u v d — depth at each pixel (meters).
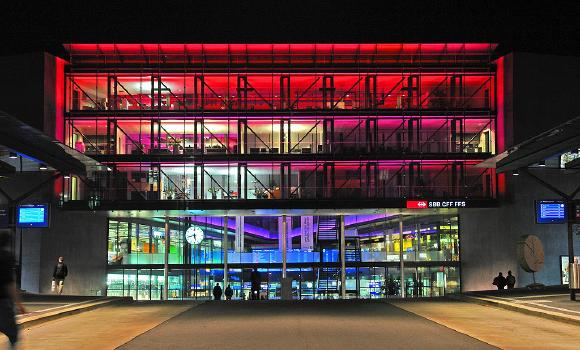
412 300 29.02
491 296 26.67
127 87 54.38
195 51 53.59
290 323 18.34
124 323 18.98
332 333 15.88
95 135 53.56
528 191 49.31
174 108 53.25
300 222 56.19
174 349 13.32
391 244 56.38
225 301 29.00
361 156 52.19
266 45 53.28
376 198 51.66
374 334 15.65
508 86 51.59
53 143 27.80
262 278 55.91
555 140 25.80
